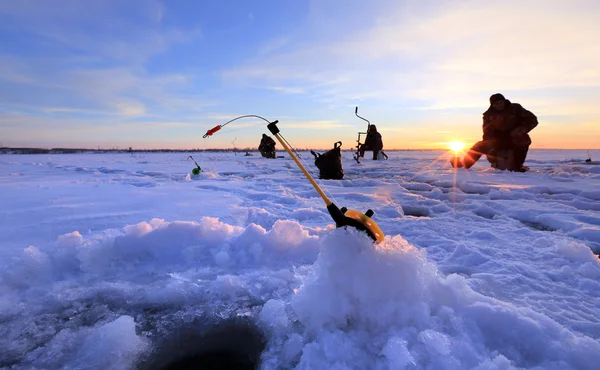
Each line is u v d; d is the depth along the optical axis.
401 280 1.90
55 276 2.62
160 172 12.33
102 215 4.41
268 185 8.36
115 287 2.47
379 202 5.93
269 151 26.23
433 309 1.93
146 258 2.97
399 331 1.75
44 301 2.28
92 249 2.79
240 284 2.49
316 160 10.18
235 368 1.75
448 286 2.06
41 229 3.67
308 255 3.05
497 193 6.72
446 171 12.46
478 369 1.47
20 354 1.77
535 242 3.50
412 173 11.98
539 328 1.77
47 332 1.96
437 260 3.01
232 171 13.52
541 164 16.11
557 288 2.41
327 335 1.77
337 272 1.92
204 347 1.89
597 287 2.42
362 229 2.09
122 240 2.95
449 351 1.57
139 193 6.50
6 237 3.36
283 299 2.30
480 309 1.91
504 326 1.82
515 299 2.22
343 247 1.96
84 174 11.32
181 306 2.26
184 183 8.59
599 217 4.39
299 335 1.86
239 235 3.17
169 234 3.12
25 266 2.53
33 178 9.64
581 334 1.81
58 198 5.72
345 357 1.62
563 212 4.85
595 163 16.25
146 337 1.95
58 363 1.71
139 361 1.76
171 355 1.82
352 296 1.90
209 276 2.68
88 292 2.40
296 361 1.70
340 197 6.52
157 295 2.36
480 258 2.96
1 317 2.09
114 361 1.73
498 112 12.31
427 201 6.04
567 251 3.07
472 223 4.37
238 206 5.24
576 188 7.36
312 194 6.88
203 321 2.11
